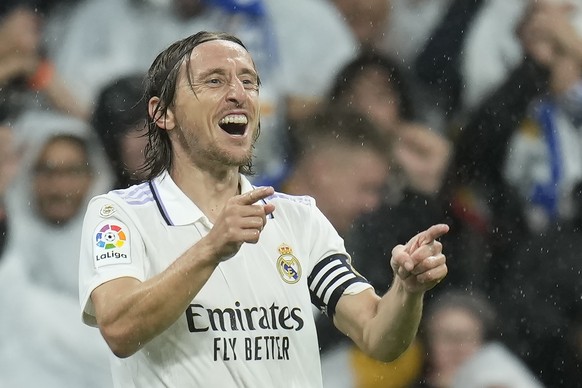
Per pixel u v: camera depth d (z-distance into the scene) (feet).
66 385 67.00
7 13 76.02
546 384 68.95
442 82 80.23
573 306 70.79
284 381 33.81
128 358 33.60
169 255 33.96
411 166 74.43
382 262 69.62
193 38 35.47
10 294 67.82
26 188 70.03
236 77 34.65
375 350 34.86
